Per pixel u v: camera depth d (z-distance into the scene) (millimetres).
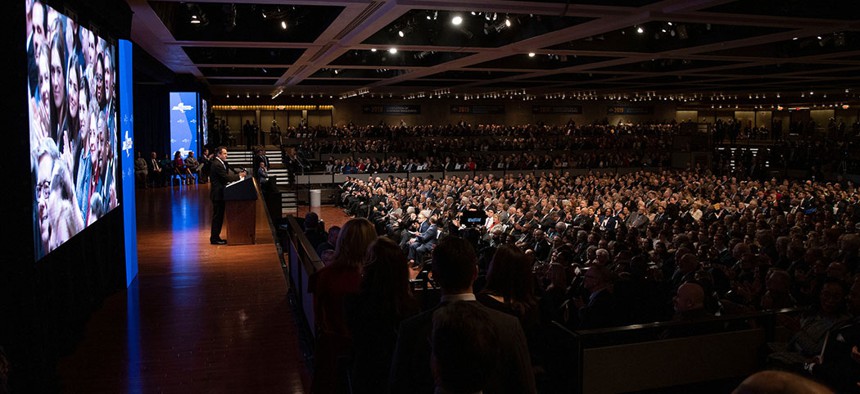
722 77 27766
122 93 8531
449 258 2555
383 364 3271
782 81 30359
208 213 15836
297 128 39656
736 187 24547
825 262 8078
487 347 1896
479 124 44969
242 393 5238
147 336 6578
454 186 26625
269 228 13469
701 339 4859
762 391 1123
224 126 38812
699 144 40406
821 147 39781
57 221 5445
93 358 5961
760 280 7867
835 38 18062
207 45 16188
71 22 6004
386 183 26484
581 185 28500
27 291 4578
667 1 11641
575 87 34812
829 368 4070
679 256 9422
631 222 17438
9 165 4480
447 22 16641
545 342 4609
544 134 43781
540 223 17219
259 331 6758
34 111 4855
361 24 13625
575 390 4559
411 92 39250
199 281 8812
